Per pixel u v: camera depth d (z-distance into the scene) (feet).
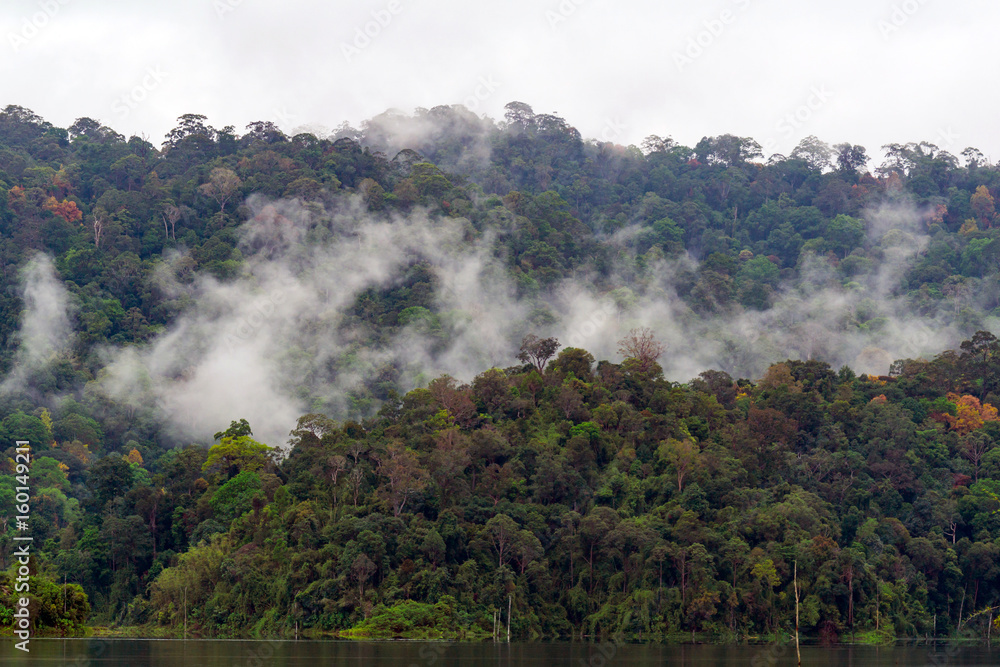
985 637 491.31
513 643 418.51
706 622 443.32
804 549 465.88
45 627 386.32
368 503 467.52
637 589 451.53
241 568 442.09
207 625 442.09
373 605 428.15
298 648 370.73
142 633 435.53
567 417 559.38
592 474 515.09
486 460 519.19
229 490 498.28
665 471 510.99
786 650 406.21
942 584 506.07
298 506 465.88
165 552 483.92
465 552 454.81
